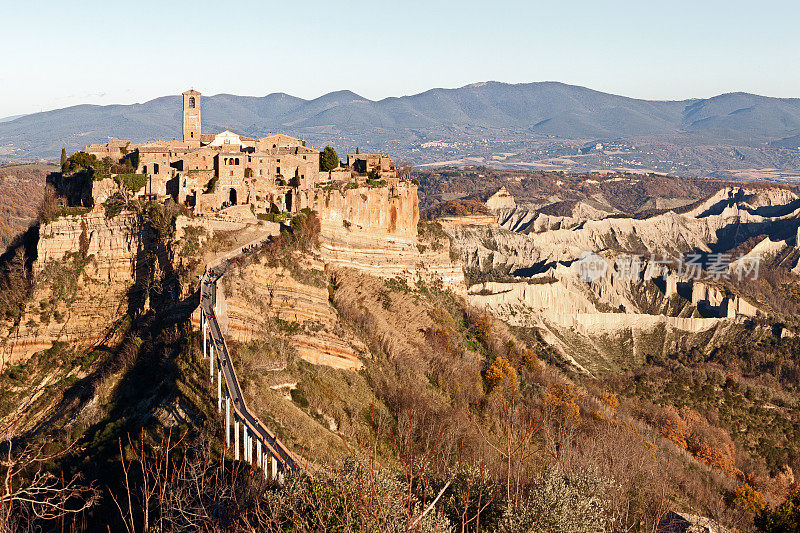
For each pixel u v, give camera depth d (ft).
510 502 140.67
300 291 338.95
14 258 357.00
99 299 335.88
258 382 245.24
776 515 275.18
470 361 403.13
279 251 347.56
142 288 335.26
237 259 327.06
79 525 179.32
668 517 213.66
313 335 310.65
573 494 148.97
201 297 278.26
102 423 241.35
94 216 351.25
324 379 286.25
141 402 245.04
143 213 352.28
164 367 257.14
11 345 320.50
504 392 366.63
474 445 251.60
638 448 305.53
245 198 398.21
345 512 113.19
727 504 315.78
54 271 337.72
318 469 155.74
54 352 319.47
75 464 214.69
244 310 291.17
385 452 245.86
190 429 213.25
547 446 187.52
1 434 270.05
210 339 253.03
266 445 190.70
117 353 297.74
